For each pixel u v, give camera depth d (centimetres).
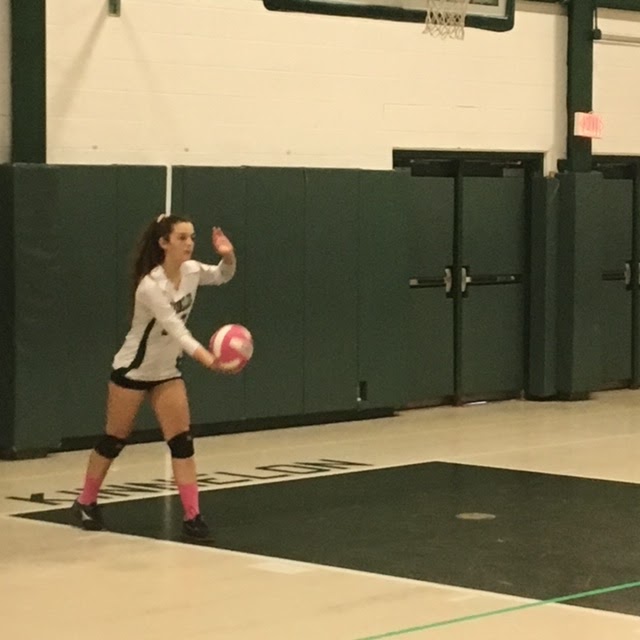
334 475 956
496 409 1300
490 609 609
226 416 1124
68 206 1030
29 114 1021
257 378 1140
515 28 1326
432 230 1287
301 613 602
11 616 597
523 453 1052
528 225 1359
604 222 1419
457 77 1287
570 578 667
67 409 1039
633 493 893
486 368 1340
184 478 750
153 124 1096
